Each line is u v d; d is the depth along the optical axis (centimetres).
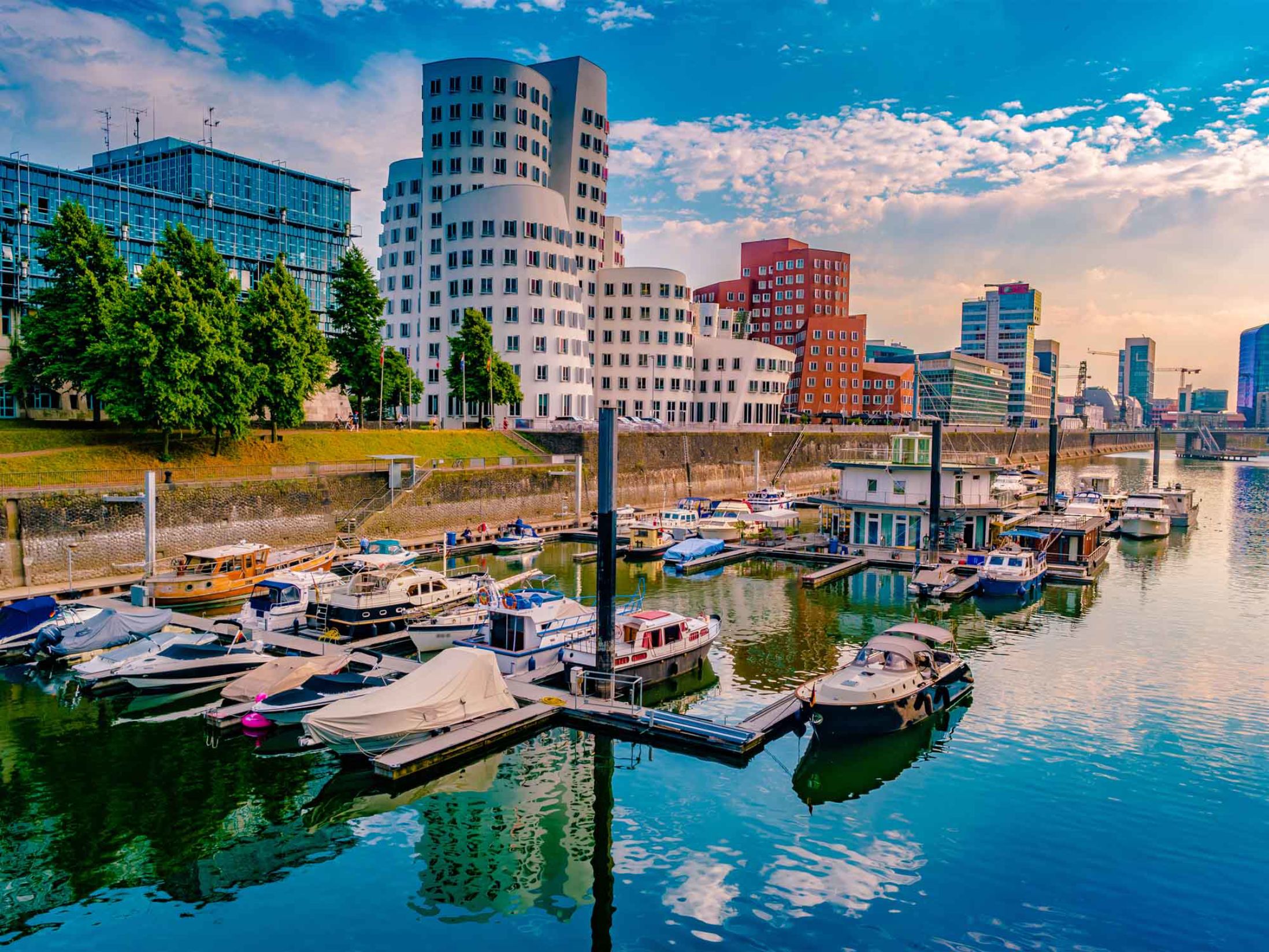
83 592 5091
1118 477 18250
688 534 7938
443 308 12619
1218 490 15100
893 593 5862
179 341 6247
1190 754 3125
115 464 6169
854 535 7256
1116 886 2303
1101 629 4888
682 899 2258
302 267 14875
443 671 3256
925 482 6919
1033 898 2252
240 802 2764
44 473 5594
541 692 3612
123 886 2300
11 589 5016
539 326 12125
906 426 17788
